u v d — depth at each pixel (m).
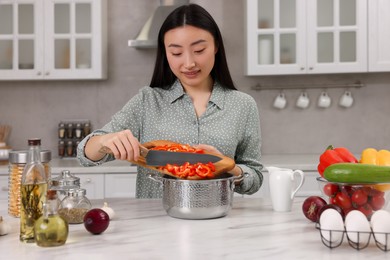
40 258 1.24
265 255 1.25
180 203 1.61
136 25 4.20
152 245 1.34
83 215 1.59
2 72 3.86
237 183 1.88
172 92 2.04
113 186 3.55
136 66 4.22
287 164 3.52
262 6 3.81
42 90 4.23
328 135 4.20
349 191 1.48
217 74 2.05
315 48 3.79
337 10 3.77
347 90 4.18
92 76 3.88
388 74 4.16
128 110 2.04
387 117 4.18
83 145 1.76
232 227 1.53
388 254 1.26
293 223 1.57
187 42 1.80
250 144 2.09
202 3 4.18
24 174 1.40
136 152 1.59
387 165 1.58
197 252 1.28
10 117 4.23
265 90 4.20
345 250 1.30
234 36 4.19
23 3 3.86
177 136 2.01
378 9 3.76
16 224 1.60
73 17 3.86
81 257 1.25
